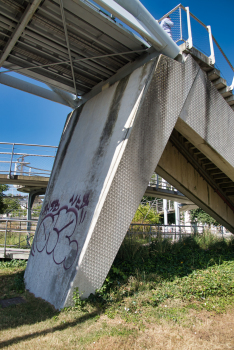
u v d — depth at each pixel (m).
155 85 5.89
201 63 7.11
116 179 5.37
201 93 6.96
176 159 9.86
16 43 6.48
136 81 6.34
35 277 6.46
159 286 5.90
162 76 6.01
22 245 10.92
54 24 5.72
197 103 6.86
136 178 5.64
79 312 4.60
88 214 5.54
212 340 3.90
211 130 7.27
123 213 5.47
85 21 5.65
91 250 5.06
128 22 5.37
